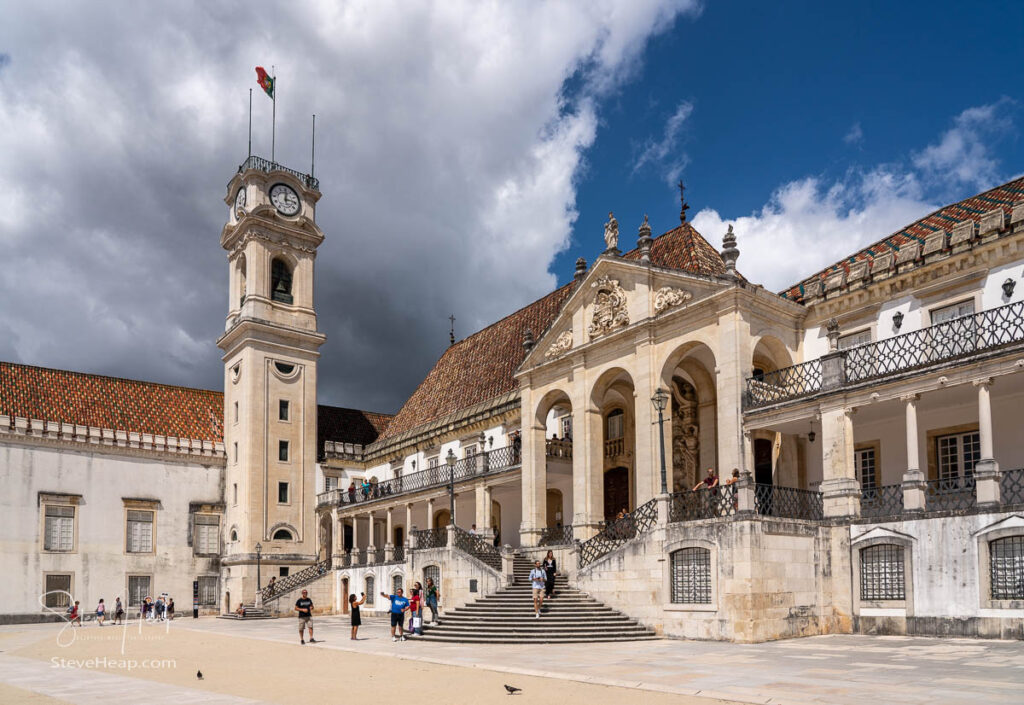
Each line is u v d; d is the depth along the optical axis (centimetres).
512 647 2269
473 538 3378
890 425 2695
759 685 1401
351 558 4772
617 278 3228
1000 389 2320
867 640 2147
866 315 2772
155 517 5231
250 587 5103
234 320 5688
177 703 1396
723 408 2741
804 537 2358
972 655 1755
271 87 6012
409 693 1455
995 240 2392
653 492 2936
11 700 1458
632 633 2434
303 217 5769
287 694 1491
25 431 4822
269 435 5375
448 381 5416
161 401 5759
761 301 2809
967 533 2108
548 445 3697
